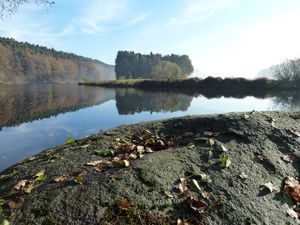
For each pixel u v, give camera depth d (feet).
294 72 129.90
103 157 13.19
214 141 13.79
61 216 8.79
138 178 10.54
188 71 401.70
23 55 377.09
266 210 9.96
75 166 12.03
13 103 77.66
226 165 11.83
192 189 10.34
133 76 385.29
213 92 120.67
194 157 12.40
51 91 146.10
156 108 66.85
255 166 12.12
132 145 14.20
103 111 61.36
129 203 9.31
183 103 78.07
